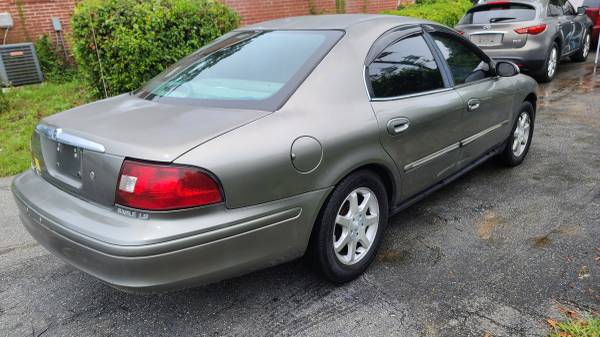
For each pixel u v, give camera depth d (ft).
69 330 8.62
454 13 36.35
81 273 10.45
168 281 7.18
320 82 8.97
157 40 22.07
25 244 11.89
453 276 9.78
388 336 8.09
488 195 13.80
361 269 9.82
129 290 7.21
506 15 27.53
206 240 7.23
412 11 35.12
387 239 11.46
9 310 9.24
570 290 9.14
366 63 9.76
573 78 29.89
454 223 12.17
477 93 12.57
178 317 8.85
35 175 9.52
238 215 7.49
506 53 27.12
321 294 9.35
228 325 8.57
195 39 22.94
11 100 25.36
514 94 14.55
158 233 6.95
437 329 8.21
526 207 12.90
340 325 8.43
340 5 38.40
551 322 8.22
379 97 9.78
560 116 21.58
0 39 28.99
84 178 7.79
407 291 9.34
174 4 22.39
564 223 11.86
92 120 8.55
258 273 10.12
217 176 7.20
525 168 15.78
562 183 14.38
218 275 7.61
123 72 22.04
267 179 7.70
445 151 11.64
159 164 6.99
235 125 7.76
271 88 8.84
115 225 7.20
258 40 10.58
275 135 7.88
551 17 28.30
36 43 29.86
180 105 8.94
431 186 11.82
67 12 30.45
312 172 8.26
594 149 17.15
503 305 8.77
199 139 7.34
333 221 8.93
